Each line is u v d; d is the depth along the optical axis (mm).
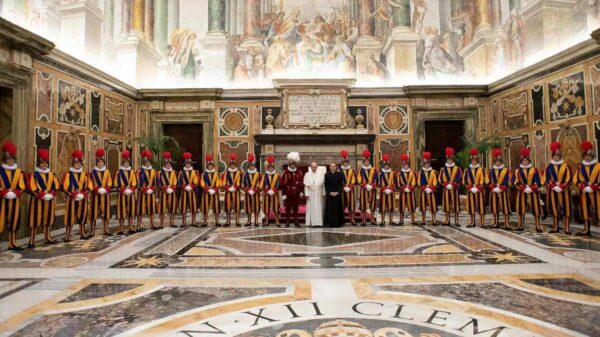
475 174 8703
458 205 8922
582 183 7293
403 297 3850
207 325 3197
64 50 9062
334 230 8359
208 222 9945
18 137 7398
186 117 12555
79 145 9344
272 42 12875
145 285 4320
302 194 9781
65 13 9148
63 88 8750
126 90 11539
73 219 7293
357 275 4664
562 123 9195
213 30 12812
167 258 5676
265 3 12883
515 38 11250
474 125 12375
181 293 4035
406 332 3016
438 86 12141
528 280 4383
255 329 3107
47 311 3527
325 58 12867
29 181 6688
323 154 12172
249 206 9234
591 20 8562
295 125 12312
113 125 11000
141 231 8430
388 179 9203
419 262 5301
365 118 12531
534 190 7887
